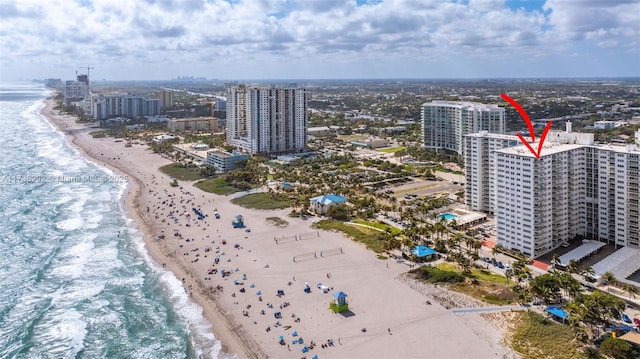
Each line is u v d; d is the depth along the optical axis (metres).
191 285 183.25
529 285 166.00
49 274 194.38
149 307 167.25
